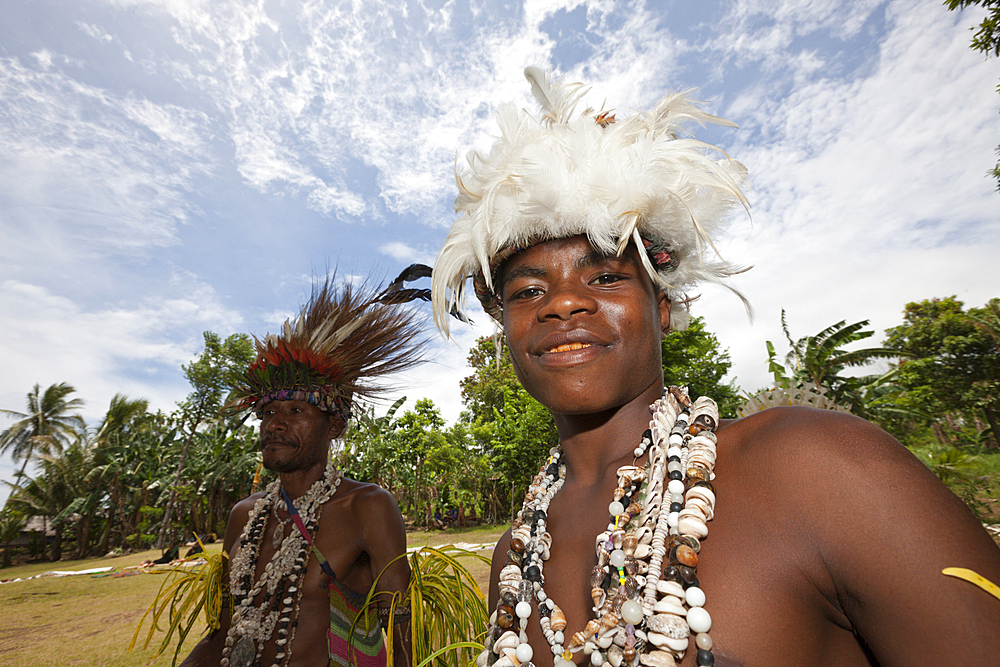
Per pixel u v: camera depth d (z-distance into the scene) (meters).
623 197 0.88
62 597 11.29
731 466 0.74
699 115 1.02
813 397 1.86
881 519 0.56
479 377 33.34
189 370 29.22
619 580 0.76
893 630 0.54
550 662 0.84
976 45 6.93
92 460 33.97
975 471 11.52
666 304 1.08
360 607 2.07
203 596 2.22
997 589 0.49
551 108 1.14
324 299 2.60
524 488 26.09
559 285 0.91
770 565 0.64
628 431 0.94
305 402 2.28
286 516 2.22
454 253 1.10
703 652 0.62
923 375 26.92
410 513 29.20
